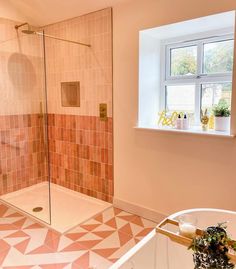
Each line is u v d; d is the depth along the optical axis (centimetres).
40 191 312
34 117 338
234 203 214
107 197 304
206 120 236
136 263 133
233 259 110
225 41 241
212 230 116
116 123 282
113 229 249
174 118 262
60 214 281
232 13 201
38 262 201
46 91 337
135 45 255
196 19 216
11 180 324
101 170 304
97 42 285
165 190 253
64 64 323
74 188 338
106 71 282
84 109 310
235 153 208
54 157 356
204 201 229
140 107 263
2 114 311
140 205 274
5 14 304
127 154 278
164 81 283
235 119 205
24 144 330
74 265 197
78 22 299
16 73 318
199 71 258
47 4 299
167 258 149
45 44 339
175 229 150
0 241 229
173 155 243
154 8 237
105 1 263
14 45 313
